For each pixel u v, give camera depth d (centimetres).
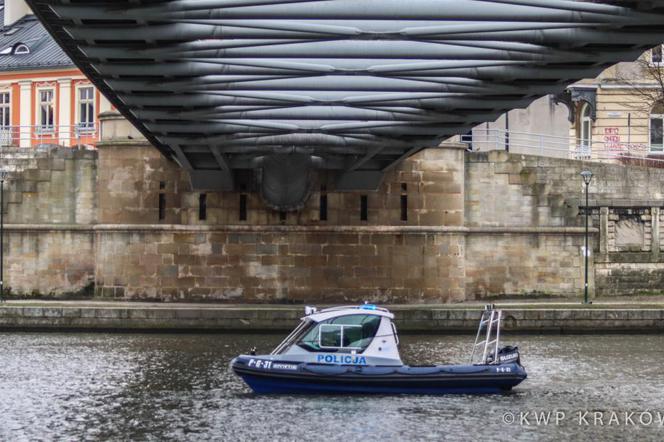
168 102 5228
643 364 5812
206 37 4162
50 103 10888
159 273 8206
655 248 8538
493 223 8438
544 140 10044
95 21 4062
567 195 8656
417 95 5306
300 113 5581
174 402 4781
